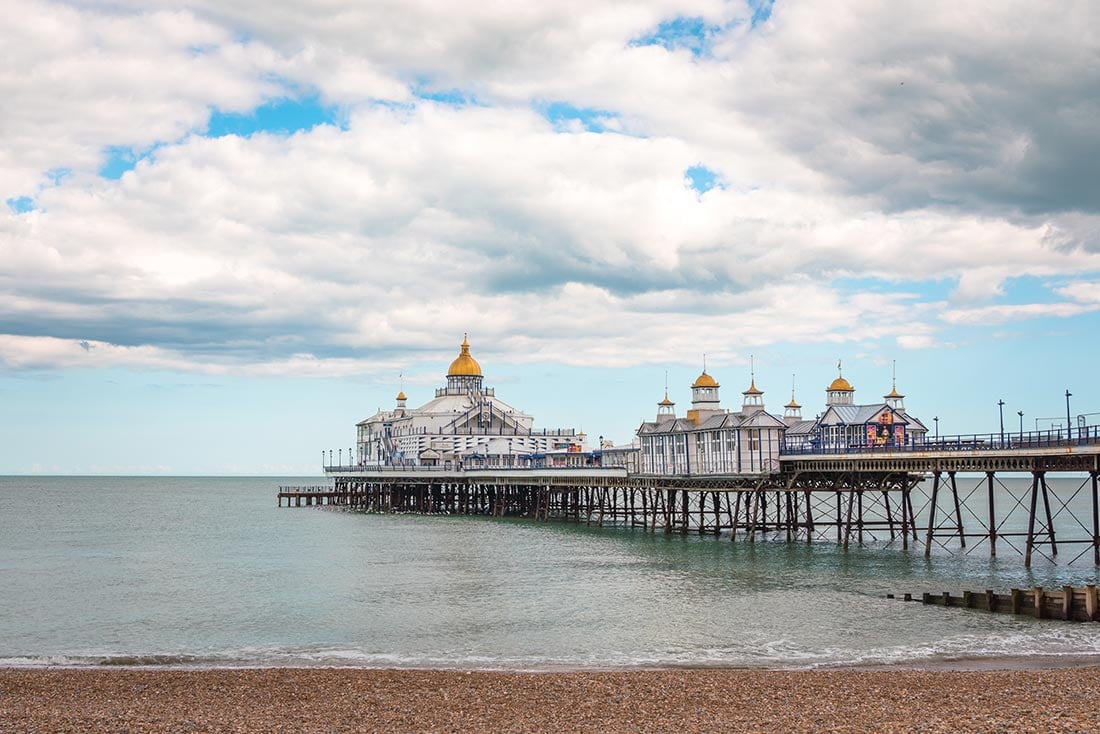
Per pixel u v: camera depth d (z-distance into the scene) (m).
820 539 100.19
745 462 97.00
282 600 63.09
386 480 173.62
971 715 32.25
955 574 69.88
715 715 33.53
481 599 62.50
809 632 50.62
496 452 196.25
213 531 124.81
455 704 35.78
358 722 33.38
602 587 66.75
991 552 76.56
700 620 54.31
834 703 34.75
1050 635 48.78
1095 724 30.50
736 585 66.56
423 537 109.94
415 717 34.00
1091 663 43.06
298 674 41.38
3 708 35.75
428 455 187.12
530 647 48.25
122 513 175.25
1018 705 33.56
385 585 69.25
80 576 76.25
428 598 63.16
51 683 40.03
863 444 96.25
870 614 55.12
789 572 72.56
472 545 98.81
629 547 93.44
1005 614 54.16
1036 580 66.75
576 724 32.78
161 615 58.16
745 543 95.56
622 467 121.50
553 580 70.69
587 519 132.50
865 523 90.62
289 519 151.12
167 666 45.00
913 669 42.22
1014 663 43.25
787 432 108.38
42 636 52.41
